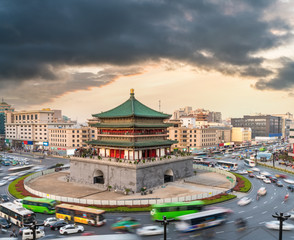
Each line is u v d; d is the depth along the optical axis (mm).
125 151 94938
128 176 86000
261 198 79000
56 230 55781
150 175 90062
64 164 145250
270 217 62062
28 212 57312
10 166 146000
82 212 58469
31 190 84562
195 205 61062
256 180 107875
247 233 53031
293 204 72812
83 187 93688
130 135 92875
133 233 53375
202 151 189375
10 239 45281
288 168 138250
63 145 191750
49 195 77250
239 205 71500
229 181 100938
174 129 190125
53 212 66312
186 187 92062
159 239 50562
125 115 94000
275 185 98125
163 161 95375
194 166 132250
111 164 90375
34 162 158875
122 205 70375
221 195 79750
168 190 87875
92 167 96625
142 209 67062
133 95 107688
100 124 102188
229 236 51656
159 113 106750
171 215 59812
